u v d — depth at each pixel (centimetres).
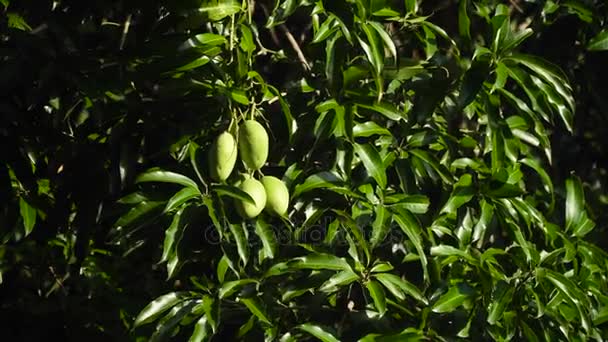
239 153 410
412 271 442
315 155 428
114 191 428
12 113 443
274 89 409
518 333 448
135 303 450
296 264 414
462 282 429
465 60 434
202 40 410
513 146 441
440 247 430
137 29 431
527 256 435
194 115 419
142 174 406
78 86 426
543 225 448
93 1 443
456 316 431
